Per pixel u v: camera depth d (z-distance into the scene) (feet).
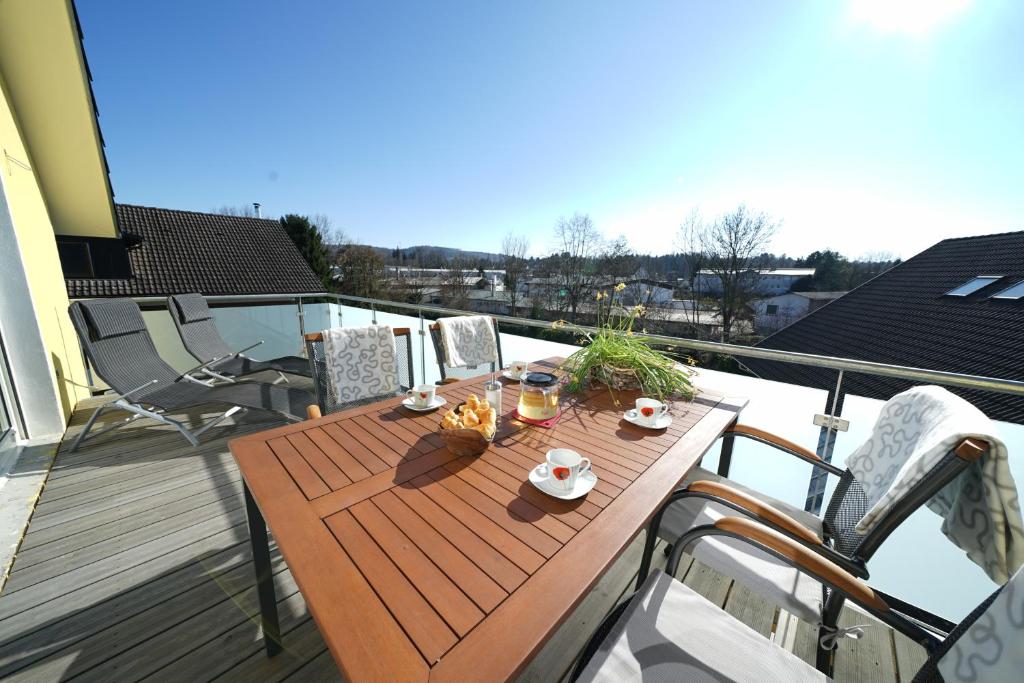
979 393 5.04
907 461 3.20
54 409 9.27
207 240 38.70
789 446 4.88
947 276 29.58
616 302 7.61
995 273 26.23
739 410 5.47
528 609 2.19
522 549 2.65
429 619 2.12
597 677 2.76
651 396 5.83
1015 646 1.83
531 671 4.24
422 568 2.46
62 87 11.52
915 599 5.43
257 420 10.44
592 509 3.11
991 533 2.77
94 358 8.70
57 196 14.99
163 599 4.97
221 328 15.06
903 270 34.58
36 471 7.74
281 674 4.13
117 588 5.11
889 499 3.05
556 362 8.02
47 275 11.05
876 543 3.13
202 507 6.77
